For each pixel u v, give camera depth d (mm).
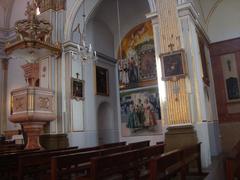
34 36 11688
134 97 16109
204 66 12602
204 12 15367
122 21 17141
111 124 16047
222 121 14273
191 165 8930
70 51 13172
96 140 14266
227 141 13984
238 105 14039
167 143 9289
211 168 8766
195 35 10516
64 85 13070
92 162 4852
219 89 14555
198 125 9344
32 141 11602
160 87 10086
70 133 12539
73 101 12953
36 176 7719
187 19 10086
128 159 6078
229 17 14812
